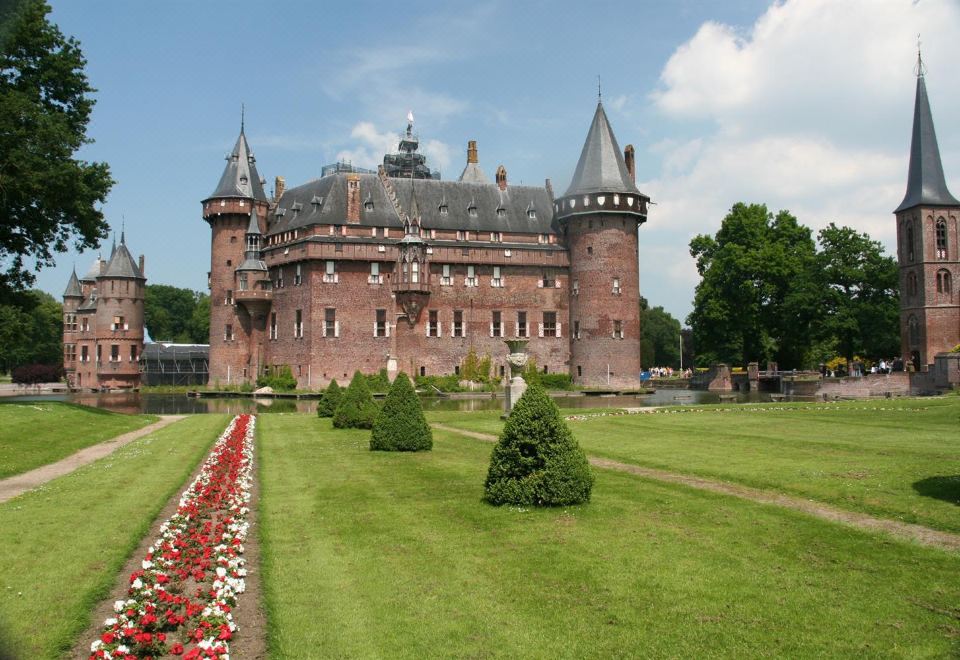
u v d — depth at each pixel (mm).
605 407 50469
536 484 16078
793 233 80125
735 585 10984
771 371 77875
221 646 8750
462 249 80312
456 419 40125
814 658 8727
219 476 19375
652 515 15055
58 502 17047
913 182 72688
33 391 104938
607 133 81625
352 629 9641
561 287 83375
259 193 82562
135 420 39875
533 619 9930
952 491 16203
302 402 64438
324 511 16016
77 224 42062
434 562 12273
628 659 8805
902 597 10383
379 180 81125
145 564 11594
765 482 18016
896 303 78188
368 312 76875
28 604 10438
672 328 152250
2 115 35938
